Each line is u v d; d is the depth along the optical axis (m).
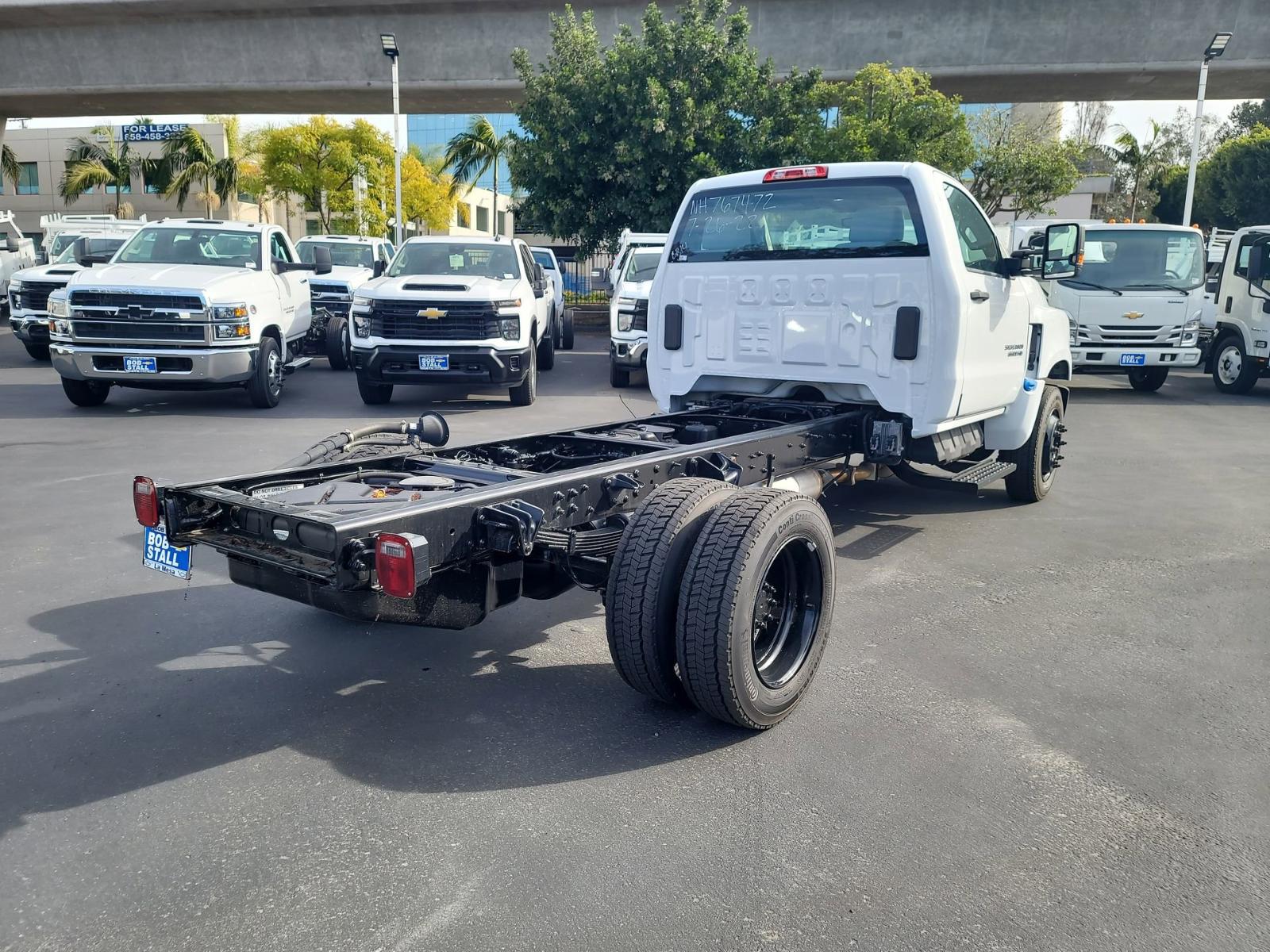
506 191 82.50
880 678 4.15
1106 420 12.10
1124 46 24.69
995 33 25.08
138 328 10.80
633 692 3.99
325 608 3.48
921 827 3.01
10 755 3.41
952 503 7.53
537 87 23.91
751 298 5.94
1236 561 5.97
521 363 11.77
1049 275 6.12
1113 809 3.12
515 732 3.62
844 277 5.59
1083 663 4.34
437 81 27.98
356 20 27.42
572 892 2.67
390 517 3.12
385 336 11.52
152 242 12.22
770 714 3.60
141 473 7.95
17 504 6.91
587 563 3.88
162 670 4.15
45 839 2.91
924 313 5.39
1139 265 14.23
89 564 5.58
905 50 25.69
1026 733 3.65
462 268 12.59
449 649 4.43
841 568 5.77
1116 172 49.81
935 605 5.13
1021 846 2.91
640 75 23.38
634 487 4.06
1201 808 3.14
